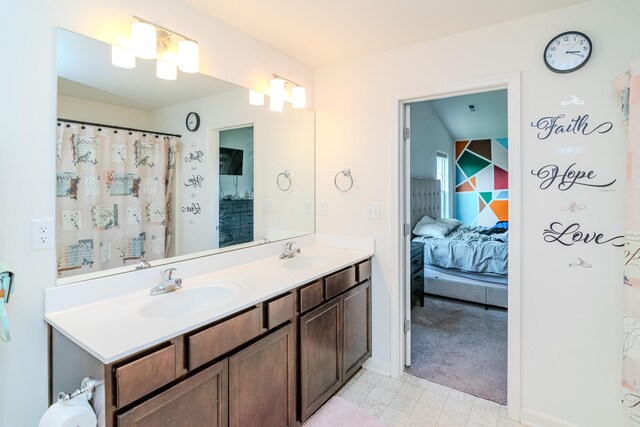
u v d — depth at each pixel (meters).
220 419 1.36
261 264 2.19
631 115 1.50
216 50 1.98
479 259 3.70
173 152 1.82
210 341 1.30
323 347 1.98
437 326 3.28
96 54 1.47
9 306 1.23
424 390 2.25
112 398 1.03
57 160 1.36
